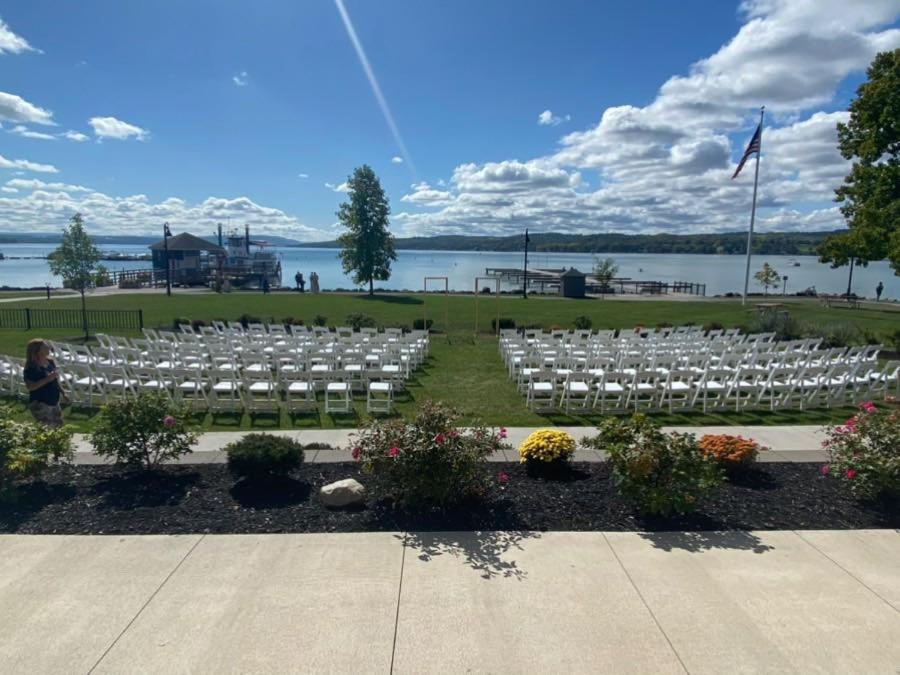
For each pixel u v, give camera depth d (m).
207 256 76.50
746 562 4.80
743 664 3.55
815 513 5.76
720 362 13.25
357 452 5.82
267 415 11.12
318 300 39.69
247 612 4.05
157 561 4.75
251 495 6.16
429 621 3.96
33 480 6.49
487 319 30.00
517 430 9.76
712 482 5.59
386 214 45.97
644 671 3.49
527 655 3.62
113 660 3.56
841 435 6.37
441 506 5.77
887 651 3.68
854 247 23.14
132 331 24.56
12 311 27.59
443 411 6.01
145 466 7.03
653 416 11.23
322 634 3.81
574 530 5.38
